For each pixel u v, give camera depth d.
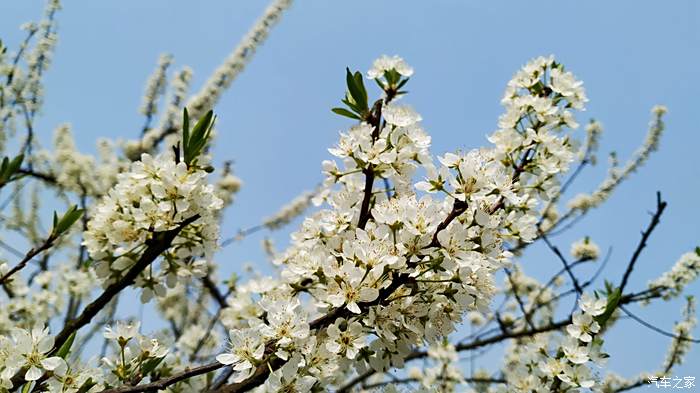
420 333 0.70
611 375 1.14
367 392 0.95
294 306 0.68
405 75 0.77
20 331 0.68
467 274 0.68
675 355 1.17
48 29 1.30
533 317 1.12
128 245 0.71
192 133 0.70
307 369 0.68
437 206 0.69
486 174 0.69
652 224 0.88
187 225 0.72
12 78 1.25
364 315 0.69
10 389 0.67
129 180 0.71
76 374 0.68
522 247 0.99
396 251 0.67
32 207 1.29
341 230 0.71
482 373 1.28
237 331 0.68
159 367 0.75
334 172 0.72
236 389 0.68
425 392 0.72
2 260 1.09
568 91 0.79
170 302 1.47
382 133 0.71
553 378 0.74
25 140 1.23
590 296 0.76
